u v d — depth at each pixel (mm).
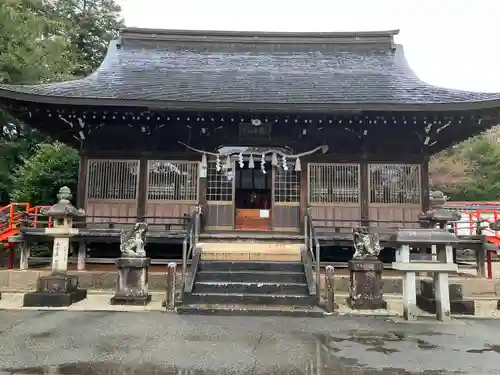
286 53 16734
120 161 12586
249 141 12898
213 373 4734
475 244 11367
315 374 4734
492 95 11273
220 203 12680
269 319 7508
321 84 13867
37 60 19438
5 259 14016
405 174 12664
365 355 5449
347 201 12586
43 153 17906
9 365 4938
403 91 13008
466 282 10492
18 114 11711
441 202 9664
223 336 6309
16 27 18406
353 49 16906
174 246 12734
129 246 8922
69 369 4816
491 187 32500
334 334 6496
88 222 11602
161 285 10562
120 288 8734
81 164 12523
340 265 11805
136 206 12438
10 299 9305
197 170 12664
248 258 10242
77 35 29219
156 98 11906
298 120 12180
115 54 16031
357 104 11125
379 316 7852
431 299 8250
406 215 12477
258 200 16969
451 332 6699
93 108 11422
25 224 12438
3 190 20250
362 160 12688
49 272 10641
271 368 4914
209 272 9398
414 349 5738
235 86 13484
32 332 6473
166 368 4879
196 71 14883
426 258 9789
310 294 8562
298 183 12812
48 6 26891
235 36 16984
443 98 11945
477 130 12594
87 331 6559
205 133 12773
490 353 5582
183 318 7512
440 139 13195
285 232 12547
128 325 6957
